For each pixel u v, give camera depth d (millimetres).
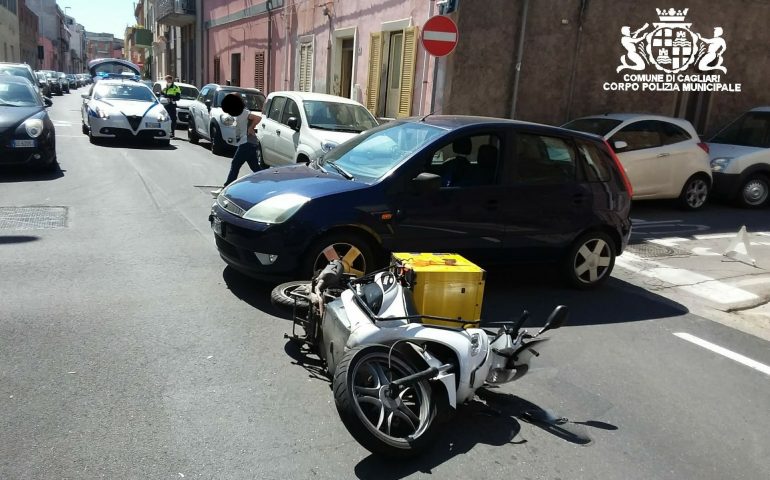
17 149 9977
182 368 4117
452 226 5715
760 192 11992
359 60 15828
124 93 15891
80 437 3281
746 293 7020
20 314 4746
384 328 3619
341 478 3141
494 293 6371
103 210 8297
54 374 3898
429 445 3359
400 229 5488
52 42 89875
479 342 3744
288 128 10859
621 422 3965
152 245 6828
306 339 4320
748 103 14500
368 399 3332
